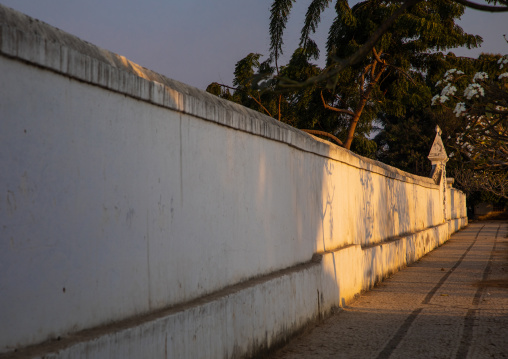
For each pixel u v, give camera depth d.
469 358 5.95
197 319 4.54
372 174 12.49
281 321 6.43
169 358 4.12
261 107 16.78
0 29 2.89
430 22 18.97
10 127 2.98
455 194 35.56
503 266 14.73
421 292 10.62
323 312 8.02
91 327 3.58
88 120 3.60
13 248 2.99
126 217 3.97
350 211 10.40
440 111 11.27
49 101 3.26
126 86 3.95
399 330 7.34
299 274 7.07
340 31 20.00
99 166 3.70
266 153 6.59
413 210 18.55
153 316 4.11
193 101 4.86
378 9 19.27
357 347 6.48
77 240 3.47
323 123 22.64
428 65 22.25
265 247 6.52
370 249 11.21
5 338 2.93
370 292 10.71
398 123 47.62
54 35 3.63
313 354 6.20
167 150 4.52
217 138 5.38
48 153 3.24
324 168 8.89
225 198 5.53
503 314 8.27
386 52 21.28
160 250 4.38
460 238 27.11
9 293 2.95
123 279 3.91
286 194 7.23
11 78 2.99
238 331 5.31
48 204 3.24
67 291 3.38
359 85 21.86
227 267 5.55
